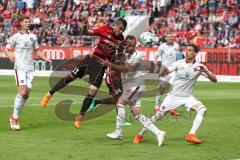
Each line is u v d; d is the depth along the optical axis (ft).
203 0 280.51
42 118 111.96
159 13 292.81
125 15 293.02
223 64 235.61
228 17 267.39
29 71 98.94
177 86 83.56
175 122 108.68
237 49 232.32
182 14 280.51
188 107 83.25
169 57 132.46
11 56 98.17
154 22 288.10
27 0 322.14
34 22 304.91
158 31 275.59
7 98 154.71
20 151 75.51
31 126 100.94
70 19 301.02
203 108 82.64
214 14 271.90
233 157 72.43
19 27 99.76
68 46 267.18
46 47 270.87
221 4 276.00
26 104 138.10
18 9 320.91
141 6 297.53
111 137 86.53
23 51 98.43
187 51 82.89
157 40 257.55
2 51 275.18
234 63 232.73
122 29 91.25
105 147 79.36
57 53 268.41
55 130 96.17
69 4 308.81
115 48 91.25
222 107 138.21
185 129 99.19
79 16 298.76
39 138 87.04
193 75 82.58
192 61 83.25
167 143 83.41
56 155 72.84
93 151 75.97
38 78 247.09
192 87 83.87
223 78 235.81
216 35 260.62
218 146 81.20
